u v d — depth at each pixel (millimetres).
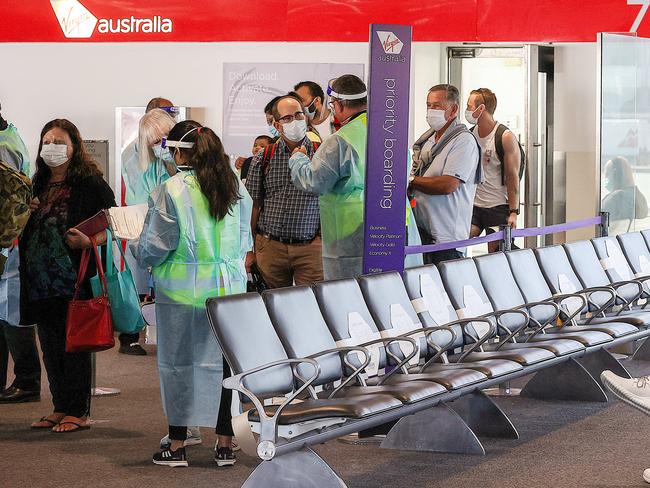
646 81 9812
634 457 5918
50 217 6594
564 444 6219
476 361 6172
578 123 12023
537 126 11758
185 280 5734
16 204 5809
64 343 6707
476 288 6922
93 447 6262
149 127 7195
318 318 5508
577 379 7449
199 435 6398
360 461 5871
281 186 8250
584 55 11938
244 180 8977
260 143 10555
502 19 8125
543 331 7250
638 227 10117
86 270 6480
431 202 8242
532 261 7727
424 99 11789
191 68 11844
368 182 6617
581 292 7383
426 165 8344
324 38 7836
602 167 9578
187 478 5574
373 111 6555
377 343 5781
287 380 5176
